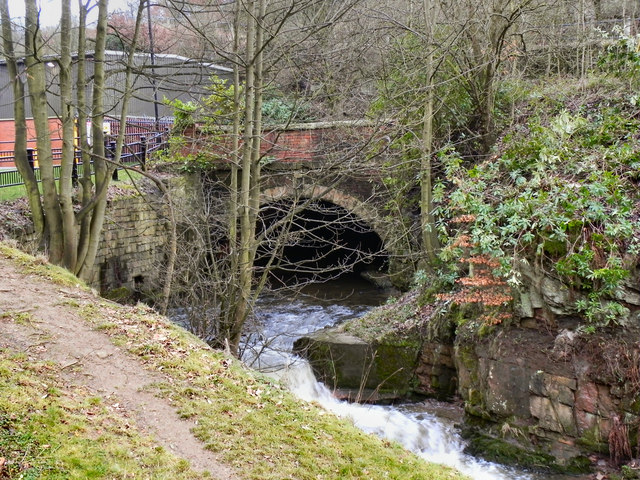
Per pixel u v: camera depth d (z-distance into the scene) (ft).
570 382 27.66
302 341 39.47
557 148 33.76
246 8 30.50
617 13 57.06
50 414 16.34
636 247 26.48
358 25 41.01
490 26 42.47
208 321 33.04
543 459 27.76
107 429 16.63
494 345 30.30
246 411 19.26
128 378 19.79
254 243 32.65
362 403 36.47
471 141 45.60
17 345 20.22
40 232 32.17
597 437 26.84
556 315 28.71
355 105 43.45
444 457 29.40
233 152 33.42
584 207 29.09
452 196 32.60
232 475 15.93
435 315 36.40
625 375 26.13
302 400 21.38
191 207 48.39
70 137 30.83
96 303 24.84
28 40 30.14
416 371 36.63
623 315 26.66
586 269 27.12
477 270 32.17
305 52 34.86
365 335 38.68
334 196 55.31
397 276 53.16
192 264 35.19
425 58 39.96
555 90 45.88
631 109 38.73
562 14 51.88
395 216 50.26
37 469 14.02
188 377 20.56
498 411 29.94
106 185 31.89
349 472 17.08
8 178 48.19
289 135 51.85
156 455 15.99
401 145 42.04
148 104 79.10
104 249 46.91
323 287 63.62
